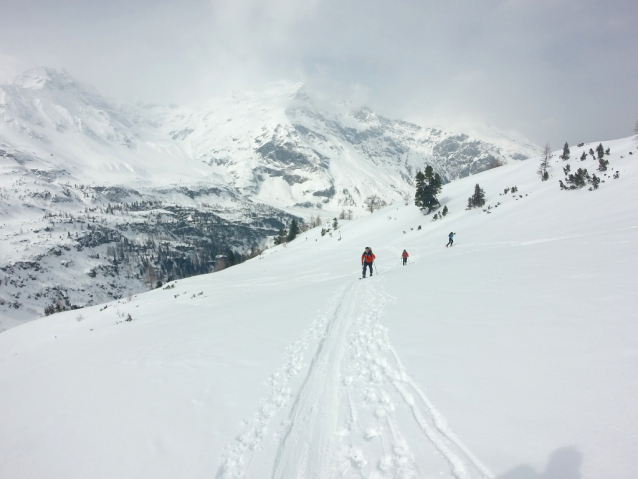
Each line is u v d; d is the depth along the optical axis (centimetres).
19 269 18538
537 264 1259
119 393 712
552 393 400
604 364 428
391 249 4841
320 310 1281
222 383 680
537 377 442
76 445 530
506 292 913
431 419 429
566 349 495
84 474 453
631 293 670
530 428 354
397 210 8081
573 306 670
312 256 6775
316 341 877
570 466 292
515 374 465
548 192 4425
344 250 6397
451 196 7044
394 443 410
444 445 375
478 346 591
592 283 811
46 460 505
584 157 5075
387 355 668
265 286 3372
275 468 419
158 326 1756
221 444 479
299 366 720
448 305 923
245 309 1614
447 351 605
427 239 4772
